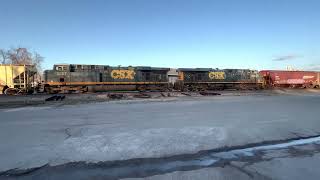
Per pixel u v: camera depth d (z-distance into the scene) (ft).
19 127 35.94
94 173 19.40
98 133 31.71
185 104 69.92
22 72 100.99
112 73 124.98
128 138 29.04
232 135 31.01
